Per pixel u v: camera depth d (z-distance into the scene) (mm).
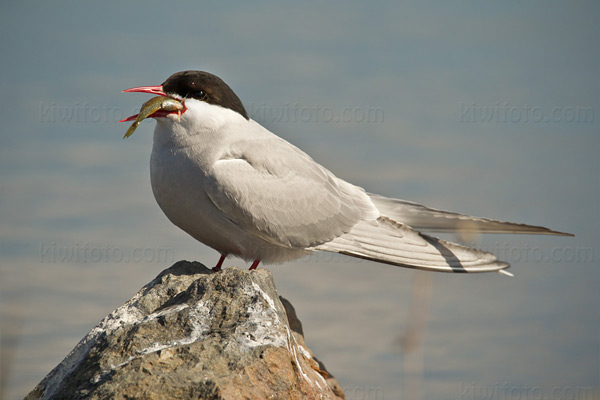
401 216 10930
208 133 9438
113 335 7242
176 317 7273
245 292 7445
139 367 6734
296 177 9906
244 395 6605
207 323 7242
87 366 7055
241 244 9859
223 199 9320
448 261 10273
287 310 9375
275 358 6891
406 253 10281
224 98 9664
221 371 6715
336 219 10195
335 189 10406
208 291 7500
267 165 9648
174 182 9383
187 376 6613
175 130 9398
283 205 9688
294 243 9945
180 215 9656
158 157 9508
